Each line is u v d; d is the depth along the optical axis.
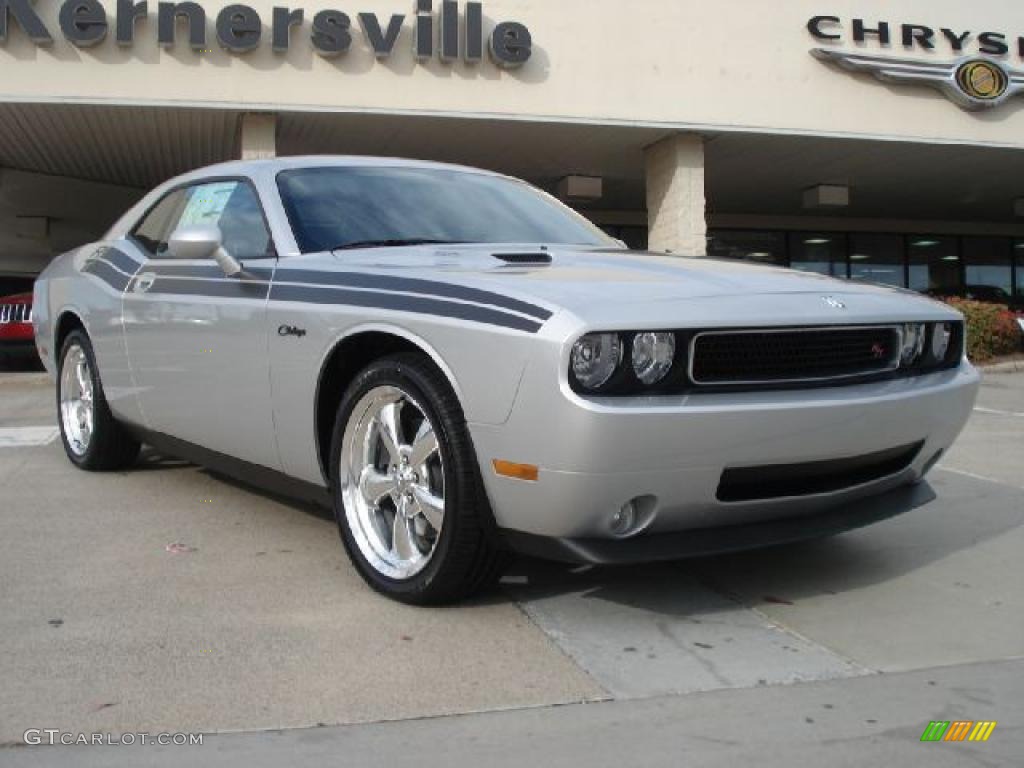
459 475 3.02
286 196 4.05
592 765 2.29
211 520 4.36
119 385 4.83
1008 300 22.36
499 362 2.86
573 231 4.49
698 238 13.27
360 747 2.36
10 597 3.36
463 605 3.31
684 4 12.77
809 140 13.66
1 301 11.93
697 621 3.23
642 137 13.34
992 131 14.14
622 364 2.79
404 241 3.91
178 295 4.27
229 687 2.67
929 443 3.53
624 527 2.99
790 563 3.88
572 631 3.11
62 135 12.69
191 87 11.17
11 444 6.31
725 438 2.88
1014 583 3.66
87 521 4.34
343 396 3.47
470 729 2.46
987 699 2.67
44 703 2.57
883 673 2.85
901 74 13.48
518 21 12.16
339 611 3.25
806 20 13.27
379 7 11.67
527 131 12.84
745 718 2.54
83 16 10.70
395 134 12.87
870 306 3.29
